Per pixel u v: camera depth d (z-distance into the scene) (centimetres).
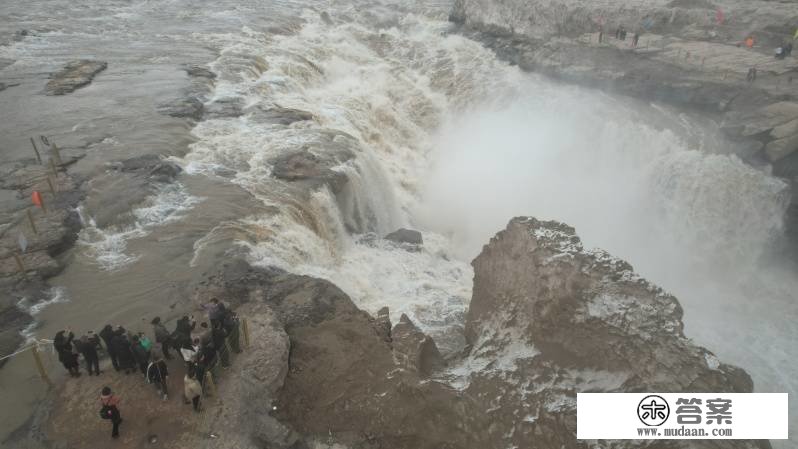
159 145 2675
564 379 1473
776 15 4481
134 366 1434
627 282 1608
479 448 1353
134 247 1995
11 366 1476
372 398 1442
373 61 4788
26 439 1269
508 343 1670
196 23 5066
